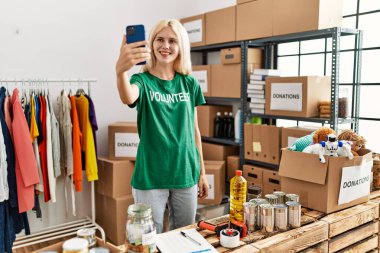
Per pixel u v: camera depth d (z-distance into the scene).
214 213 2.74
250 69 3.04
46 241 3.05
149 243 1.12
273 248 1.27
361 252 1.61
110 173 2.97
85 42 3.21
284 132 2.66
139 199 1.72
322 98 2.59
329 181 1.52
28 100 2.91
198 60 3.91
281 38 2.70
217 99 3.38
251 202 1.44
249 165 3.02
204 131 3.47
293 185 1.68
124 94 1.44
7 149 2.37
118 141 3.03
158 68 1.74
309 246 1.39
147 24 3.55
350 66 2.80
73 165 2.72
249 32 2.91
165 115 1.69
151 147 1.70
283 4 2.61
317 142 1.70
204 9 3.88
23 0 2.87
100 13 3.27
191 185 1.78
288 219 1.42
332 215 1.53
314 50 3.01
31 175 2.43
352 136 1.78
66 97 2.69
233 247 1.25
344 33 2.48
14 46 2.86
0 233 2.39
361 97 2.78
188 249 1.23
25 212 2.58
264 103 2.85
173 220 1.88
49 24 3.01
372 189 1.93
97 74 3.31
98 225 3.03
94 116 2.77
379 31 2.61
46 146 2.58
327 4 2.44
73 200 2.78
